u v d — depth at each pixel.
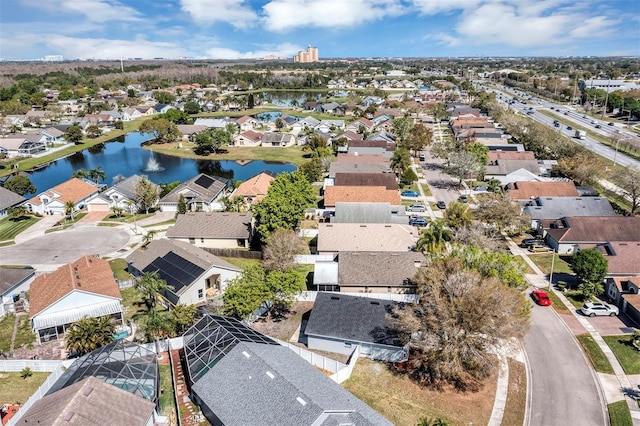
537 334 50.06
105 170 131.12
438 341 41.66
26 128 183.88
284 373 36.81
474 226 70.62
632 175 86.44
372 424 32.19
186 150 152.88
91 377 35.97
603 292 59.00
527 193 91.62
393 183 98.88
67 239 79.00
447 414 38.81
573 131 157.12
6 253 73.38
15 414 36.19
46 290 53.66
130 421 33.50
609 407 39.62
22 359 46.25
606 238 70.25
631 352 46.75
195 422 36.84
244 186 99.56
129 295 59.50
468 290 42.22
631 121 175.62
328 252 68.25
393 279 57.72
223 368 38.53
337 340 46.25
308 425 31.61
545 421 38.22
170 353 45.56
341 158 120.44
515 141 144.25
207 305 56.06
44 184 118.06
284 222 70.31
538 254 70.94
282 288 51.16
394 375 43.19
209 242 74.81
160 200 93.69
